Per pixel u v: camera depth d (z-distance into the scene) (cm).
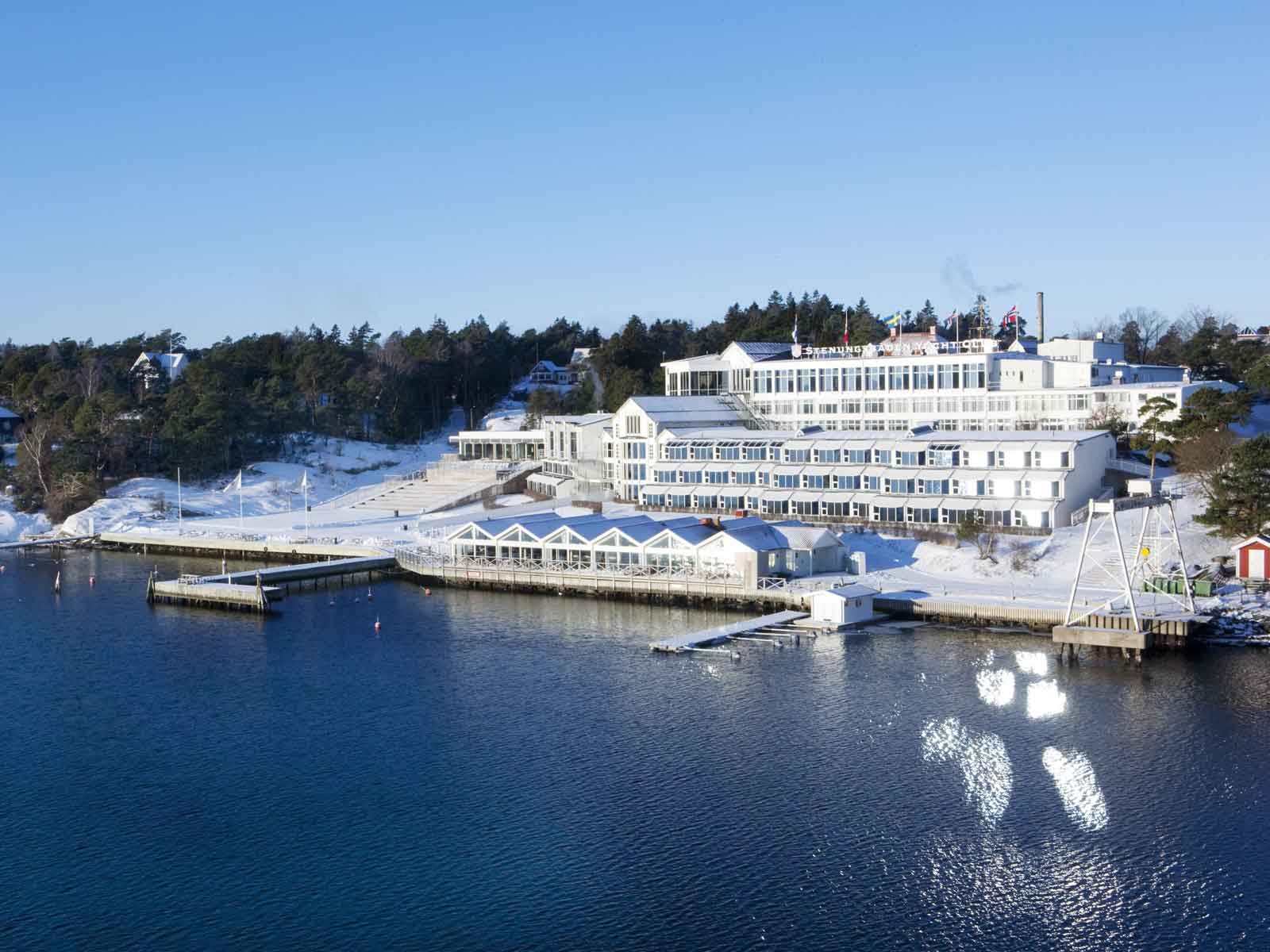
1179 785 8350
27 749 9575
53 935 6694
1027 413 19450
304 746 9544
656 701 10431
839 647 12069
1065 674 10894
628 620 13700
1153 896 6906
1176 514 14738
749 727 9694
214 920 6825
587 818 8031
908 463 17200
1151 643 11544
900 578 14488
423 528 19425
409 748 9431
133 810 8331
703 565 14738
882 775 8644
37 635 13488
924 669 11188
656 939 6544
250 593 14862
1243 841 7519
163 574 17675
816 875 7206
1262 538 12875
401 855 7562
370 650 12556
